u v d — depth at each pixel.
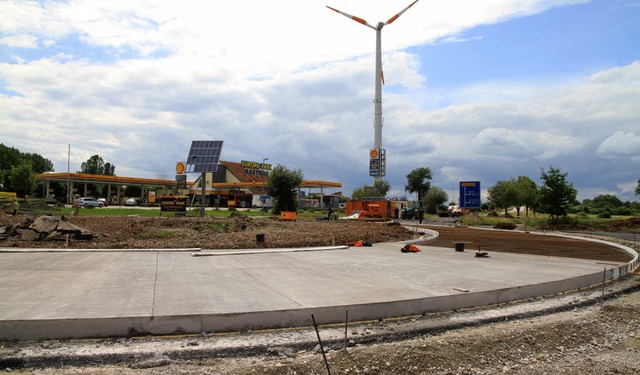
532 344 6.29
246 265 11.88
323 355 5.25
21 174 71.56
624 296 9.95
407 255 15.11
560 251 17.80
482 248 18.64
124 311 6.36
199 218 29.42
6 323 5.57
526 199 60.34
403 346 5.95
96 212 42.41
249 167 107.06
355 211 55.06
